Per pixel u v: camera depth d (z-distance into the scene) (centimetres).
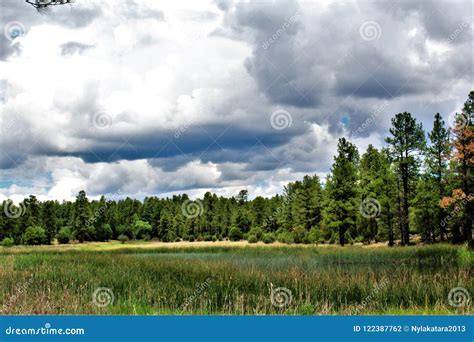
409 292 1388
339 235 4819
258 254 3491
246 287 1573
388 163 4784
